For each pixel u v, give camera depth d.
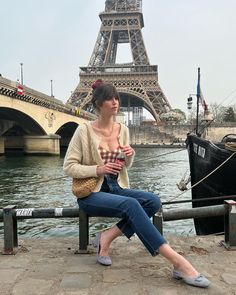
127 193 4.86
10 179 31.36
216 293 3.95
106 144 4.82
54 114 63.12
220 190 11.16
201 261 4.94
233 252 5.29
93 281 4.30
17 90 45.50
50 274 4.53
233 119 92.06
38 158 57.75
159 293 3.95
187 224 15.53
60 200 21.33
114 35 117.81
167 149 96.25
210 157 11.66
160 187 28.34
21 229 14.28
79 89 100.25
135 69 103.50
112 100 4.74
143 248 5.50
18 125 63.19
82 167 4.70
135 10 108.38
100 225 14.66
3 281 4.34
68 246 5.71
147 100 101.00
